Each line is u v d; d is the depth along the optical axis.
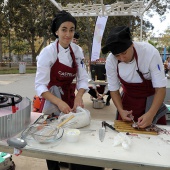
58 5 4.33
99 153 1.06
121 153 1.06
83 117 1.37
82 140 1.20
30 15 17.19
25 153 1.10
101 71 4.66
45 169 2.20
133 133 1.30
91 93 4.69
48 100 1.66
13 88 7.10
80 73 1.87
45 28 16.84
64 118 1.39
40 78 1.64
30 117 1.42
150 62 1.50
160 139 1.23
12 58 28.36
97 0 11.02
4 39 23.59
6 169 1.87
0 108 1.35
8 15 16.81
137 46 1.50
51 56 1.66
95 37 4.95
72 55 1.77
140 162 0.98
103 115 4.12
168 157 1.04
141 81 1.61
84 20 15.50
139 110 1.69
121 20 15.57
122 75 1.61
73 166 1.34
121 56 1.44
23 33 17.86
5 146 1.11
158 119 1.66
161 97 1.50
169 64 8.63
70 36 1.63
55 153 1.05
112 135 1.27
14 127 1.21
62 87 1.83
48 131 1.23
